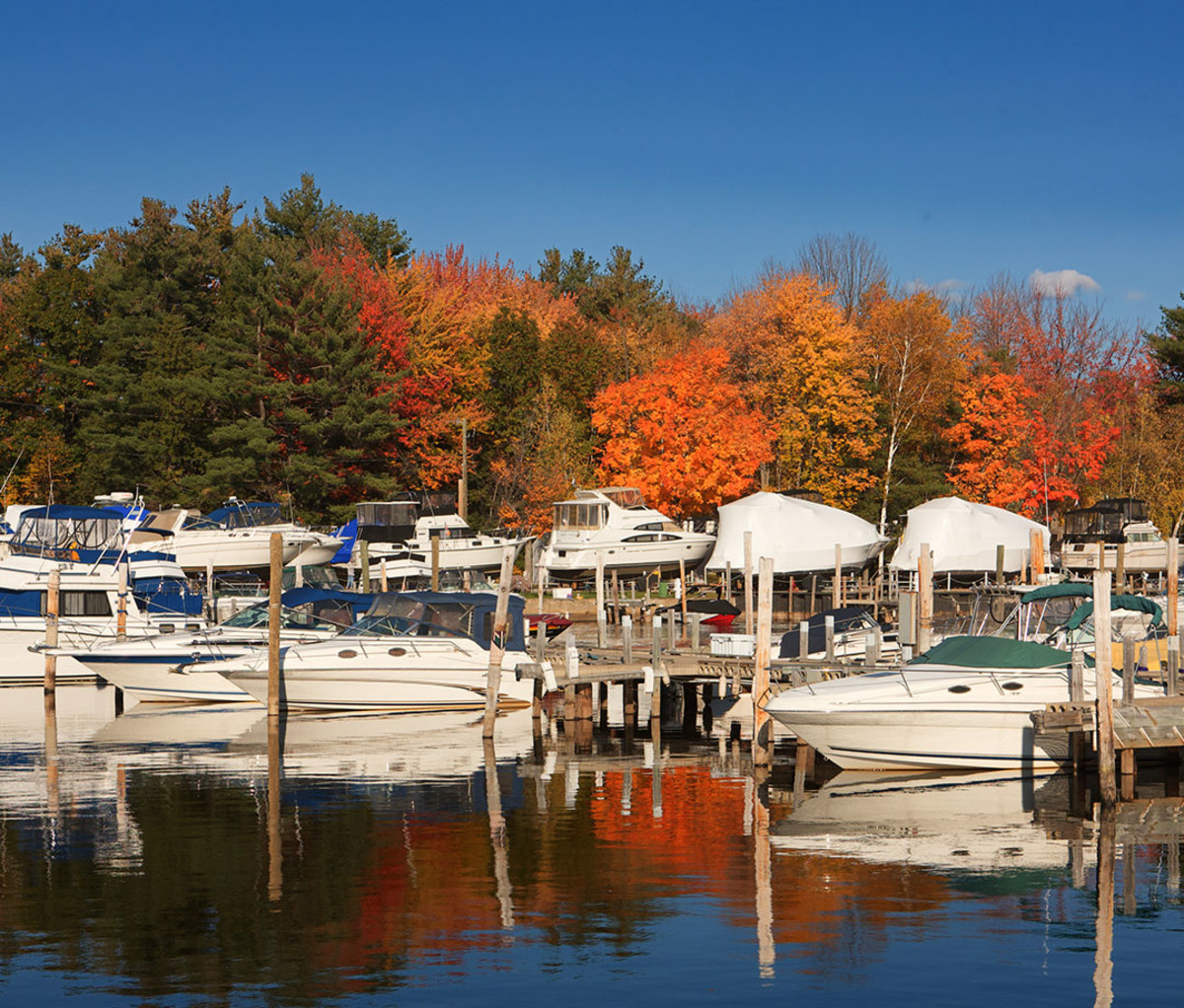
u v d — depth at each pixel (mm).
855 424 67500
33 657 39125
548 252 106562
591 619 49906
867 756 23359
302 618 34062
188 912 15172
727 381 67812
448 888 16219
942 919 14906
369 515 52656
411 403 64625
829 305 68875
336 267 68750
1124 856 17797
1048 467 69312
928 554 29516
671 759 26656
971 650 24016
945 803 21484
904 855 17859
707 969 13289
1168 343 75875
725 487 59656
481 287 95000
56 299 69125
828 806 21328
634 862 17516
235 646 33719
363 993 12633
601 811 20984
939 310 73375
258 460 59500
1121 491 69000
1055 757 23438
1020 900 15625
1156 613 25391
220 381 59312
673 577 54594
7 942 14148
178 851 18109
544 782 23719
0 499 63844
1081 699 22609
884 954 13695
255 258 62281
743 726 30188
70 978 13023
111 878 16703
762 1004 12328
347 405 59219
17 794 22312
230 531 47469
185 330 69000
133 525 47094
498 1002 12406
